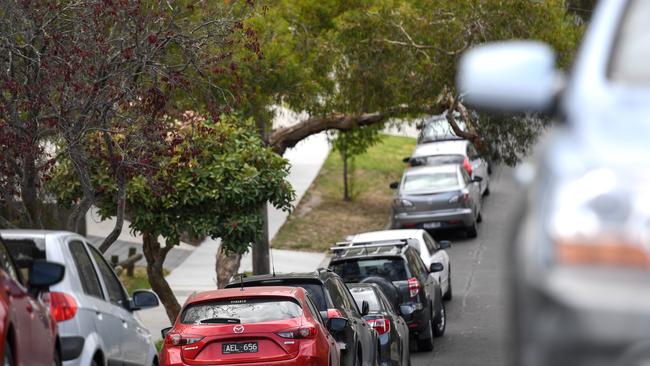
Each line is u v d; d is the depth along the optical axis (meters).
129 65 20.62
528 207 4.23
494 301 37.94
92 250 14.93
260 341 18.39
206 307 18.97
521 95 4.36
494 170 63.47
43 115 20.34
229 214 27.36
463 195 48.78
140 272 42.16
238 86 23.66
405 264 30.02
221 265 34.81
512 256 4.25
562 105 4.39
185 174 26.39
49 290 12.74
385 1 36.00
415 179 50.00
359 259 30.02
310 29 37.88
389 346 24.31
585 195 3.91
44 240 13.18
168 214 26.94
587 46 4.51
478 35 34.53
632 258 3.79
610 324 3.70
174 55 23.05
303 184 62.22
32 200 20.33
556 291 3.79
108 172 24.59
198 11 26.14
